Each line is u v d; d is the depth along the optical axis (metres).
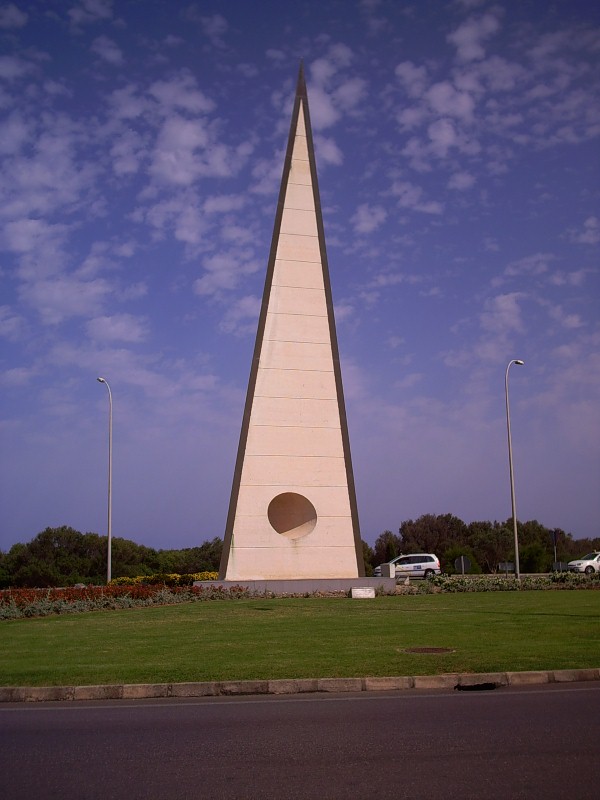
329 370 35.66
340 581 33.72
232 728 10.27
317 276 36.28
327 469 34.91
